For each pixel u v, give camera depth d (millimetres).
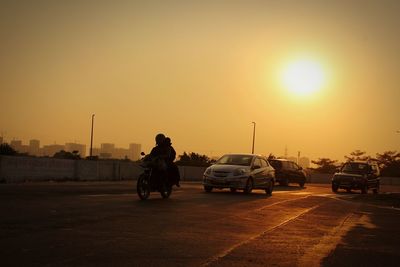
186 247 9289
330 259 8969
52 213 12719
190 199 18516
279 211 16078
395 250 10141
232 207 16359
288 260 8680
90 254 8344
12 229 10242
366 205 21219
